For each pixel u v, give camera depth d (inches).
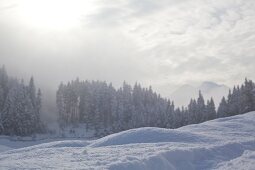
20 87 4143.7
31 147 1163.9
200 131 1302.9
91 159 760.3
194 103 4156.0
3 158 860.0
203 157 824.9
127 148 907.4
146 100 5103.3
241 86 3663.9
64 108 4972.9
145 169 690.2
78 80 5118.1
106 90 4827.8
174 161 776.3
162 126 4212.6
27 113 4072.3
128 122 4468.5
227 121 1573.6
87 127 4675.2
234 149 903.1
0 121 3937.0
